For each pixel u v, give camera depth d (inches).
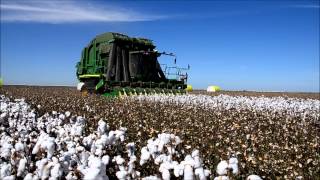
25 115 401.4
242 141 413.7
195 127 510.6
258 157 328.2
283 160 338.3
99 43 1058.1
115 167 233.9
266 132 493.4
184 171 172.9
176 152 241.1
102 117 549.3
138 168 235.0
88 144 247.4
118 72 967.0
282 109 823.7
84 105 719.7
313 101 1072.2
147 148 236.8
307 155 384.8
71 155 211.5
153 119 573.3
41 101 799.1
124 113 625.3
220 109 783.1
